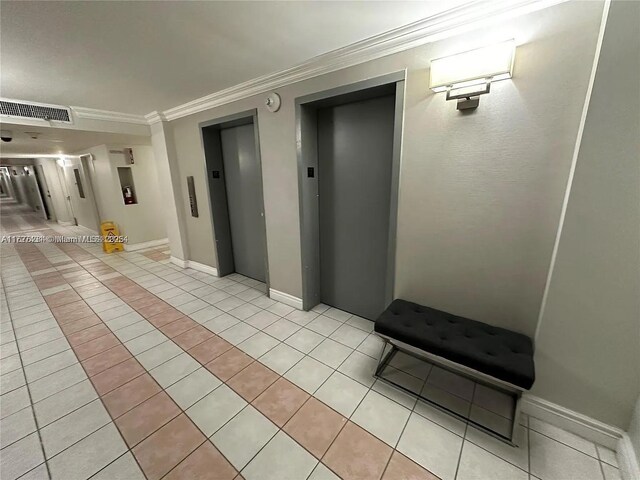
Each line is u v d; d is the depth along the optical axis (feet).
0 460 4.48
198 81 8.18
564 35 4.21
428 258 6.26
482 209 5.38
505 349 4.80
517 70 4.63
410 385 6.01
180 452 4.58
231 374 6.41
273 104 8.17
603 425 4.53
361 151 7.72
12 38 5.37
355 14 4.91
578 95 4.24
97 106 10.56
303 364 6.72
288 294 9.77
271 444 4.71
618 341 4.22
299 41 5.86
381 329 5.68
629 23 3.52
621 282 4.07
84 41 5.63
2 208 43.37
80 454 4.56
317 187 8.80
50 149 18.06
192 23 5.08
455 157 5.47
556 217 4.70
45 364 6.81
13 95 8.87
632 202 3.82
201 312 9.39
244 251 12.53
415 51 5.60
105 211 18.85
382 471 4.26
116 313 9.39
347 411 5.36
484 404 5.48
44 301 10.39
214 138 11.46
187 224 13.52
